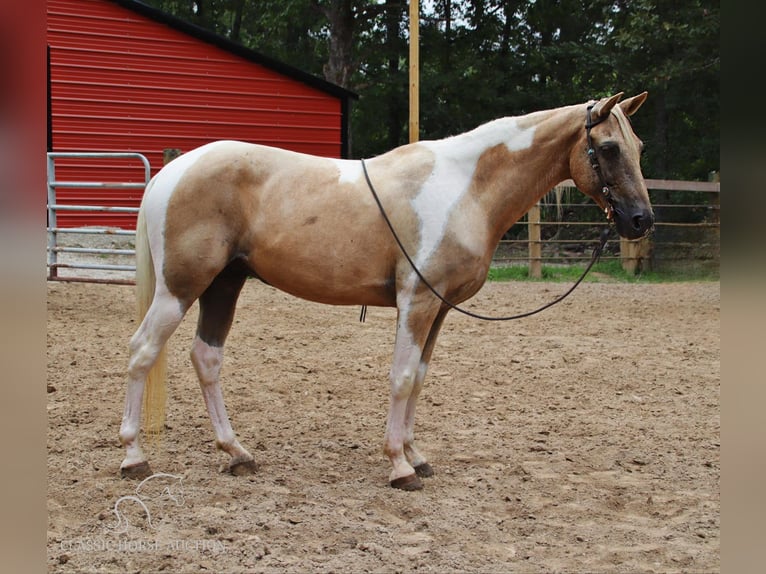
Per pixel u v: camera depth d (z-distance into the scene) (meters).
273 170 4.14
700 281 13.98
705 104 19.83
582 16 23.41
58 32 12.55
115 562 3.17
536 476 4.40
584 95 23.11
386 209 4.03
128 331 7.97
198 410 5.57
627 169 4.10
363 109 22.84
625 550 3.41
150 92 13.35
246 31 27.84
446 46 23.48
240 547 3.31
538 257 13.64
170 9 25.95
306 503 3.86
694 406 6.01
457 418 5.61
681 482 4.34
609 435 5.25
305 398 6.03
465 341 8.38
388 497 3.99
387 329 8.86
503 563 3.25
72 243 12.37
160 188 4.06
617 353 7.89
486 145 4.22
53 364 6.55
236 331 8.36
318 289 4.14
